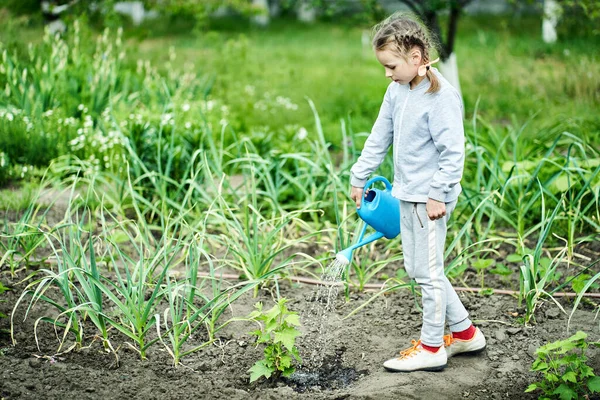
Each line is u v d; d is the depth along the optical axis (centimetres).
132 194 496
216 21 2395
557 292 459
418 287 466
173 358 379
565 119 732
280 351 363
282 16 2608
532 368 339
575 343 331
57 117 776
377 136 365
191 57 1405
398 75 335
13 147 723
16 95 834
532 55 1392
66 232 553
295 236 569
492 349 392
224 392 346
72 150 720
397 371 363
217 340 401
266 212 596
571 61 1148
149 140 656
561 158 595
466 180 632
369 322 423
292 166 662
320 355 388
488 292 457
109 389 343
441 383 353
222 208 486
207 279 483
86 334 399
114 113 761
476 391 352
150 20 2283
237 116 925
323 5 1127
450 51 1044
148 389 345
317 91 1147
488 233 546
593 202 531
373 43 335
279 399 341
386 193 364
